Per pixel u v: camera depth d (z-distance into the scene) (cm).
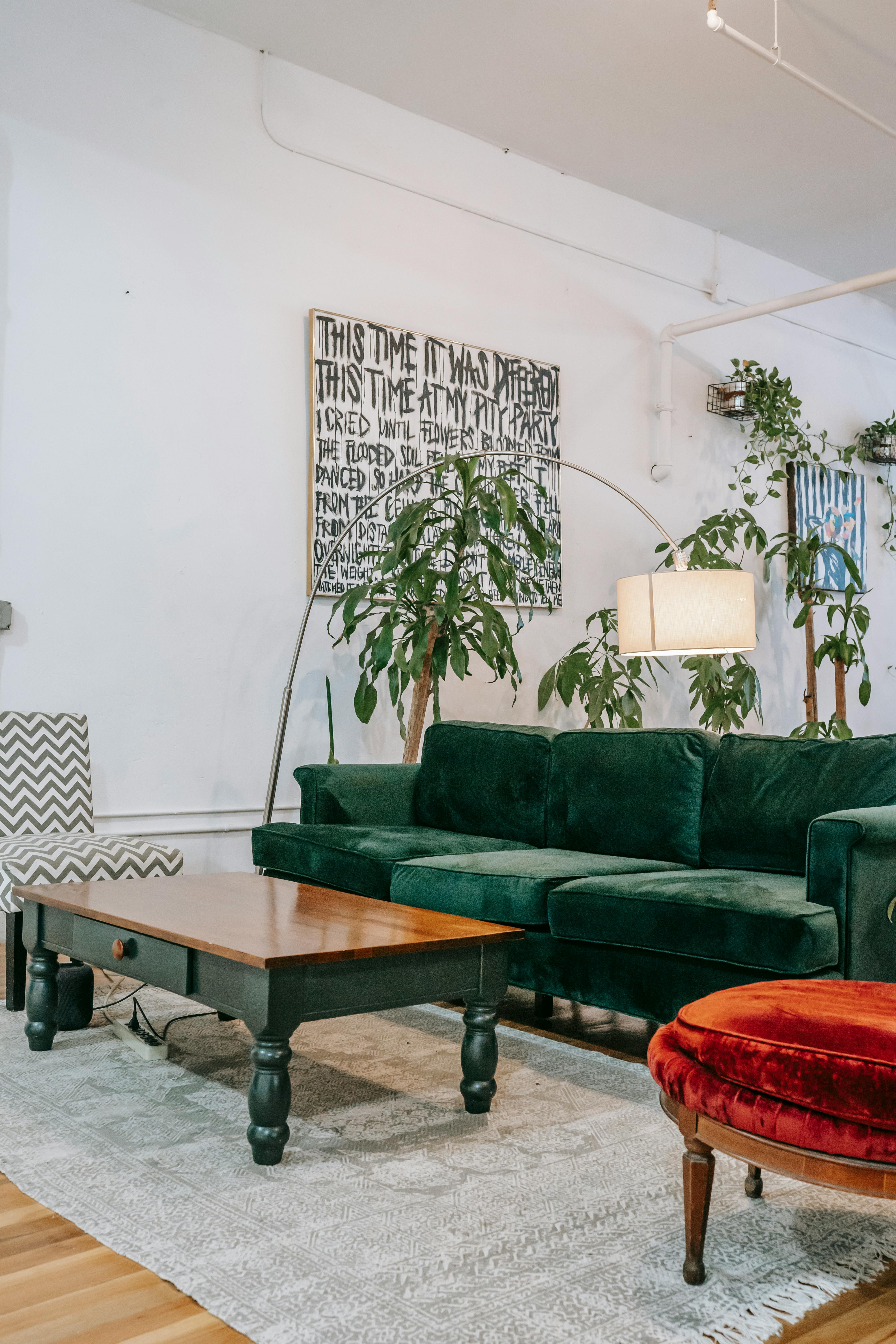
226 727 419
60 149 386
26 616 375
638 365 567
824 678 660
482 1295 136
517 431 509
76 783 344
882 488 710
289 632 436
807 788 267
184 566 410
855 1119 124
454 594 393
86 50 393
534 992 288
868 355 707
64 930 232
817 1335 129
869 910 216
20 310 376
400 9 411
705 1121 139
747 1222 160
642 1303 135
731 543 550
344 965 183
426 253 485
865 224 600
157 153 408
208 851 416
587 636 538
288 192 442
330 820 349
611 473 552
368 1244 149
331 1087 218
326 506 444
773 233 610
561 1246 150
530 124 493
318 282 450
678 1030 148
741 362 618
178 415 410
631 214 566
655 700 567
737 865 278
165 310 408
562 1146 188
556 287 534
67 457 385
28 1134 189
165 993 297
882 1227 160
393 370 466
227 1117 199
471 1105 204
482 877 261
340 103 458
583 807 313
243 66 430
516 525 504
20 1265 143
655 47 434
